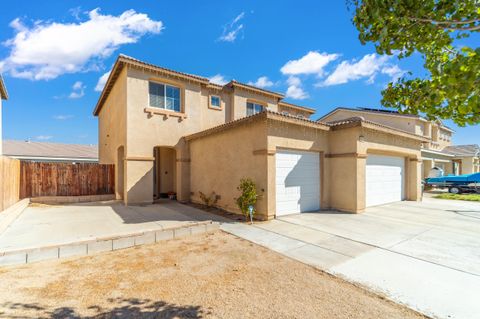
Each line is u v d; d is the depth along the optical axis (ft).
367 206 40.45
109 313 11.71
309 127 35.32
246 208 30.32
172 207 39.32
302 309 12.09
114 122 50.49
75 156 81.30
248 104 58.59
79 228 24.97
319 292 13.75
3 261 16.51
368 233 25.17
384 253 19.63
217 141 39.29
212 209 37.65
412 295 13.39
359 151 35.70
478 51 6.77
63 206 40.04
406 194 50.34
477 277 15.48
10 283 14.37
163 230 23.11
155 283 14.74
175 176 52.75
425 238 23.52
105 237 20.22
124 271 16.35
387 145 42.01
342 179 36.96
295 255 19.31
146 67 42.04
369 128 36.58
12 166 34.94
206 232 25.79
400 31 9.34
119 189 47.73
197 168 44.37
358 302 12.73
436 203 45.80
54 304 12.37
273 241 22.70
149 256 19.06
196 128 48.42
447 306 12.32
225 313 11.76
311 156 36.94
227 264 17.65
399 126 66.03
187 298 13.12
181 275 15.84
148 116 42.93
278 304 12.56
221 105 53.52
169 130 45.01
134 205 40.88
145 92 42.73
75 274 15.78
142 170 42.24
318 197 37.65
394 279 15.25
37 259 17.54
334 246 21.34
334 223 29.30
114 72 44.91
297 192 34.81
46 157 76.23
